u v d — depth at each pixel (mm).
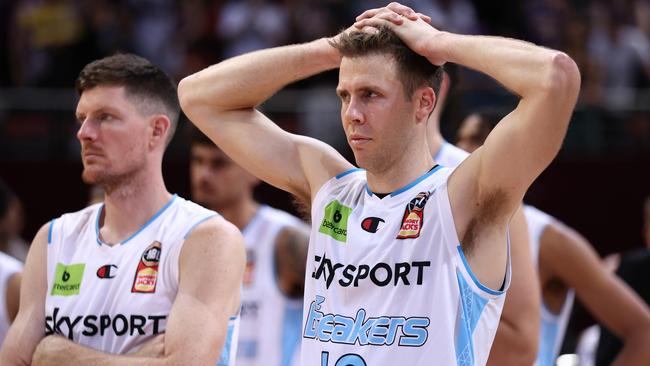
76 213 12258
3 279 17266
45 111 29125
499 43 10062
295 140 11516
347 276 10312
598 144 28812
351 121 10266
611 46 36625
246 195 16938
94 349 11172
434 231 10109
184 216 11656
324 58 11258
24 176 28109
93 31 35094
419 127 10492
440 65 10562
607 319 15258
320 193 10977
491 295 10078
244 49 34844
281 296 16766
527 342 12398
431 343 9867
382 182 10531
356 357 10039
